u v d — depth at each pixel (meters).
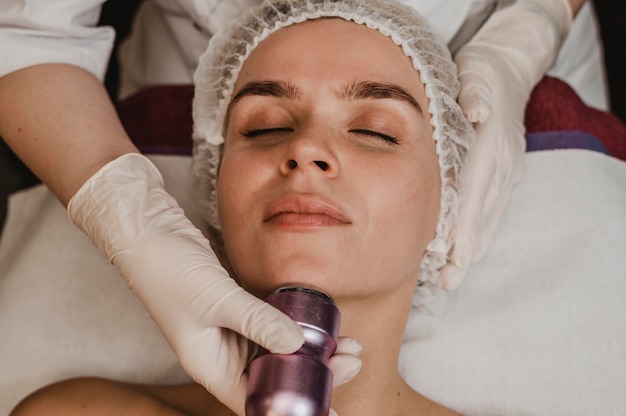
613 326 1.41
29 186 1.98
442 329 1.48
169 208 1.25
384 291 1.20
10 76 1.42
